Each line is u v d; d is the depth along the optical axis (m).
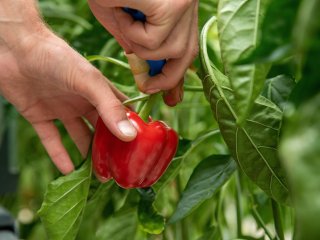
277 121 0.58
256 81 0.43
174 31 0.57
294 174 0.29
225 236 1.04
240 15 0.47
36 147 1.50
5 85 0.73
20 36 0.69
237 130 0.58
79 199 0.67
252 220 1.22
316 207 0.28
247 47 0.46
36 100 0.74
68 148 1.18
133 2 0.54
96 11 0.60
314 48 0.31
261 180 0.59
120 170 0.63
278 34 0.34
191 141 0.74
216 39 1.13
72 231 0.68
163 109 1.10
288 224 0.97
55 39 0.68
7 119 1.33
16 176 1.37
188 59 0.60
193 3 0.57
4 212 0.94
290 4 0.33
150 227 0.71
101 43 0.97
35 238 1.51
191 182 0.69
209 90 0.59
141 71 0.62
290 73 0.65
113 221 0.80
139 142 0.62
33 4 0.71
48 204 0.66
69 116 0.75
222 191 0.84
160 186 0.74
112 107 0.62
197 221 1.08
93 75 0.64
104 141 0.64
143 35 0.56
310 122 0.31
